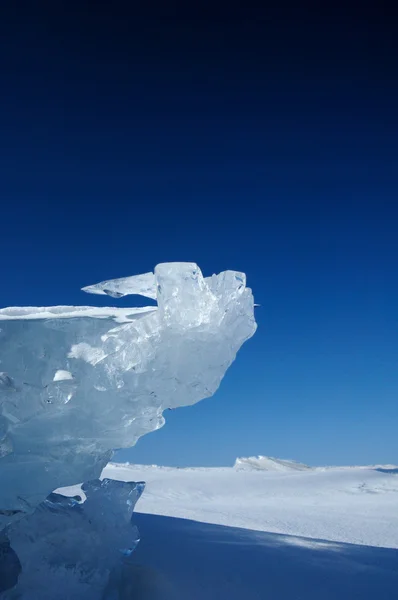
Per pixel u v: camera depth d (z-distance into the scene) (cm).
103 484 440
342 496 2155
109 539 413
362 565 568
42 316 394
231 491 2188
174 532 654
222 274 387
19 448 349
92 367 358
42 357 366
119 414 368
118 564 416
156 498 1845
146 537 601
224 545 588
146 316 369
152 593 411
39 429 353
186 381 377
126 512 434
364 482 2530
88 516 419
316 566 536
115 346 359
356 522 1249
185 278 367
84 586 371
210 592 430
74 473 372
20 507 347
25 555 372
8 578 349
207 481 2316
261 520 1176
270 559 543
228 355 392
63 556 383
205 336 372
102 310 423
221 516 1184
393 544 874
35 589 359
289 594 449
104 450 388
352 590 475
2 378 345
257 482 2427
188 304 365
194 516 1132
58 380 349
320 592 461
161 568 465
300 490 2303
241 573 481
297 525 1123
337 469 3212
